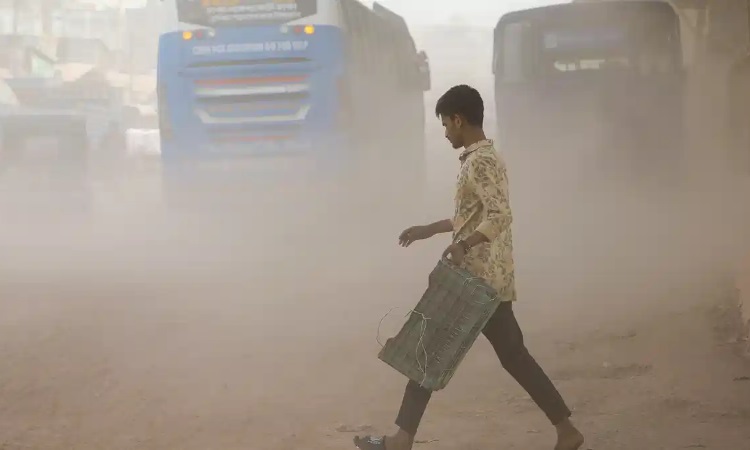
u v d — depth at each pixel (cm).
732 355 1450
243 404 1285
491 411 1236
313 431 1170
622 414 1208
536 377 1021
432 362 973
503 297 1004
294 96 2925
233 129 2953
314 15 2905
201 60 2947
